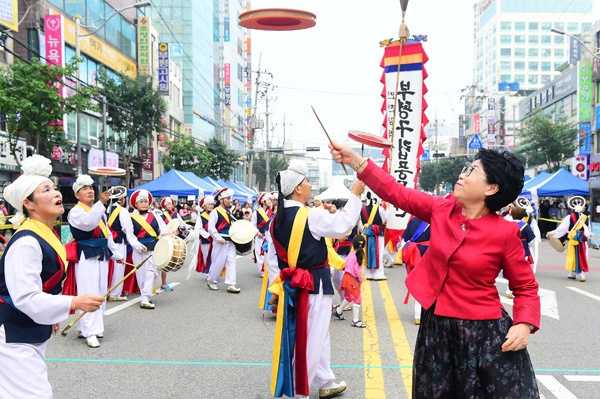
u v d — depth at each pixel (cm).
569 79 5050
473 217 296
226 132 6506
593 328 782
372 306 940
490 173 286
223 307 935
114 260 862
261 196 1565
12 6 1831
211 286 1135
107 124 2734
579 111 3941
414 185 895
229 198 1111
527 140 4466
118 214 920
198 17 5219
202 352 648
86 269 701
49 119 1614
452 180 7206
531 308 283
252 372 573
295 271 445
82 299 321
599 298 1039
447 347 292
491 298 291
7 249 325
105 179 2450
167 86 3650
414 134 891
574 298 1041
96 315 686
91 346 672
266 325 793
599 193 2739
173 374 566
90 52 2844
